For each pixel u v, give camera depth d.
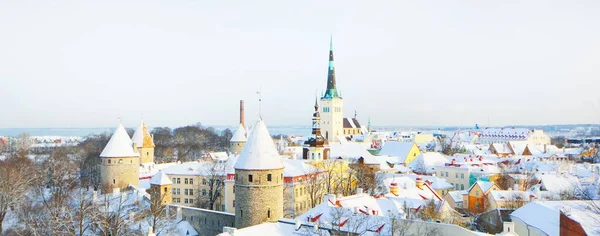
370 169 154.88
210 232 96.81
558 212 72.56
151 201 100.06
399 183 123.06
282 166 91.12
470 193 117.50
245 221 88.44
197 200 136.88
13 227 103.12
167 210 103.88
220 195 131.50
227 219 93.88
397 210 88.94
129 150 136.38
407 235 63.81
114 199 104.19
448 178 169.00
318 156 155.12
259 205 87.75
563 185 123.56
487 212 93.62
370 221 70.00
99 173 179.38
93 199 100.19
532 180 139.25
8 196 107.81
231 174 124.75
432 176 154.50
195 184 139.38
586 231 61.25
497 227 86.44
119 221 83.31
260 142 89.69
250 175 87.81
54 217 84.31
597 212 62.09
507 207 102.94
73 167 184.38
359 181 141.38
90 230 91.19
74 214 91.50
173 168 146.75
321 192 128.50
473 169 161.88
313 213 78.06
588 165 158.38
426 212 87.69
